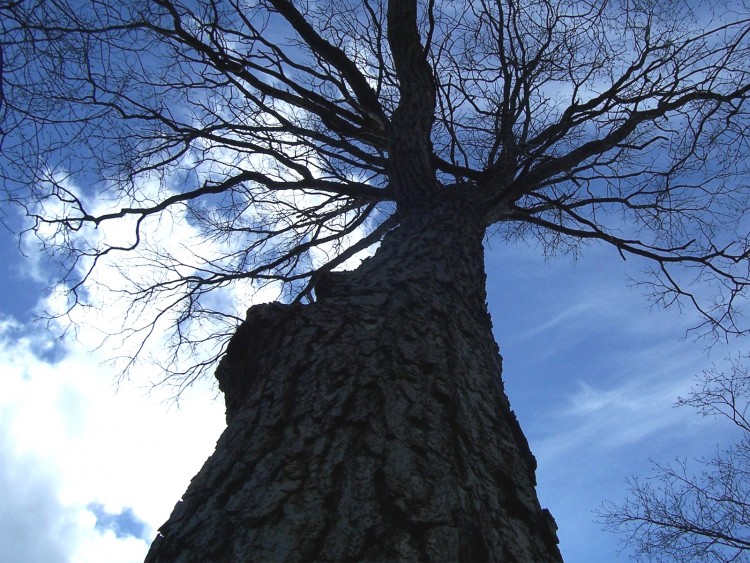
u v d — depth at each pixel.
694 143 5.24
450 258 3.18
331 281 2.64
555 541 1.62
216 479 1.56
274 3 4.42
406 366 1.95
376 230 5.33
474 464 1.66
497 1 5.56
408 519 1.34
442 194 4.27
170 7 4.11
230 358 2.42
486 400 2.08
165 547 1.39
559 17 5.45
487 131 5.55
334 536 1.28
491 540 1.40
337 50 4.59
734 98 4.91
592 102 5.42
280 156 5.22
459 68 6.00
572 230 5.41
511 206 4.84
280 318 2.27
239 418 1.83
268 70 4.59
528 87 5.80
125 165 5.05
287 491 1.40
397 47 4.76
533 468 2.09
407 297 2.50
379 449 1.54
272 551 1.25
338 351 1.98
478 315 2.82
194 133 5.17
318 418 1.67
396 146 4.45
